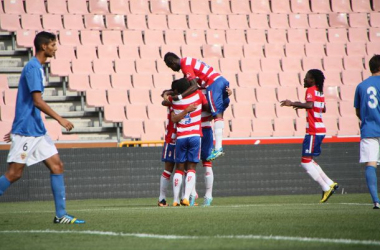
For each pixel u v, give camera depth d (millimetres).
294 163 46344
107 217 21547
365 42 63312
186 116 29562
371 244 13148
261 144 45875
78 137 50750
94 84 54406
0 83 52625
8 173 18953
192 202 31953
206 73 30109
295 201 35656
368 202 33031
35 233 16578
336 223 17828
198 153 29906
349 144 46844
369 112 24672
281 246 12938
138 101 53844
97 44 57812
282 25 63438
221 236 14914
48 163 19438
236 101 55750
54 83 55125
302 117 55750
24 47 56406
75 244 14000
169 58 30031
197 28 61375
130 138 52281
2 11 58188
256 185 45719
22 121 18719
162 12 61844
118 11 60938
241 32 61344
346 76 59688
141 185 44094
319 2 65188
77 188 42906
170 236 15117
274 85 57844
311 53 61562
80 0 60406
